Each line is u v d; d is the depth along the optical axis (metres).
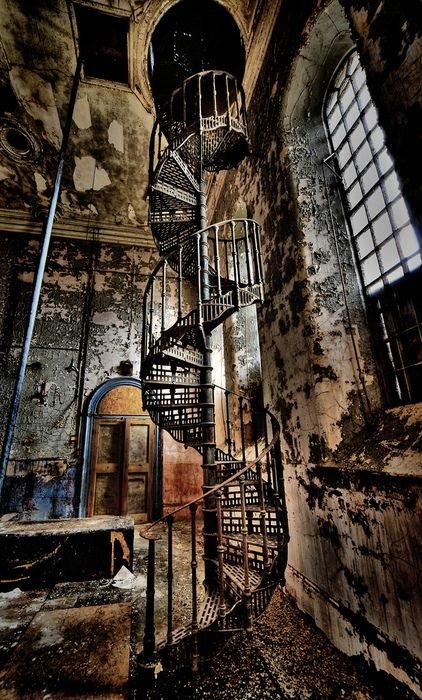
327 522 2.32
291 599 2.73
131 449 5.93
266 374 3.54
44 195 6.49
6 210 6.62
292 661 1.96
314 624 2.37
